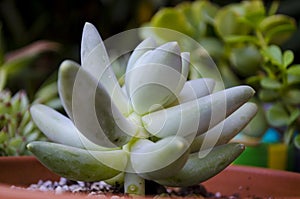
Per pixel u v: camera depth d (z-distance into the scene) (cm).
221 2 99
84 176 31
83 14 107
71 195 27
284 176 36
